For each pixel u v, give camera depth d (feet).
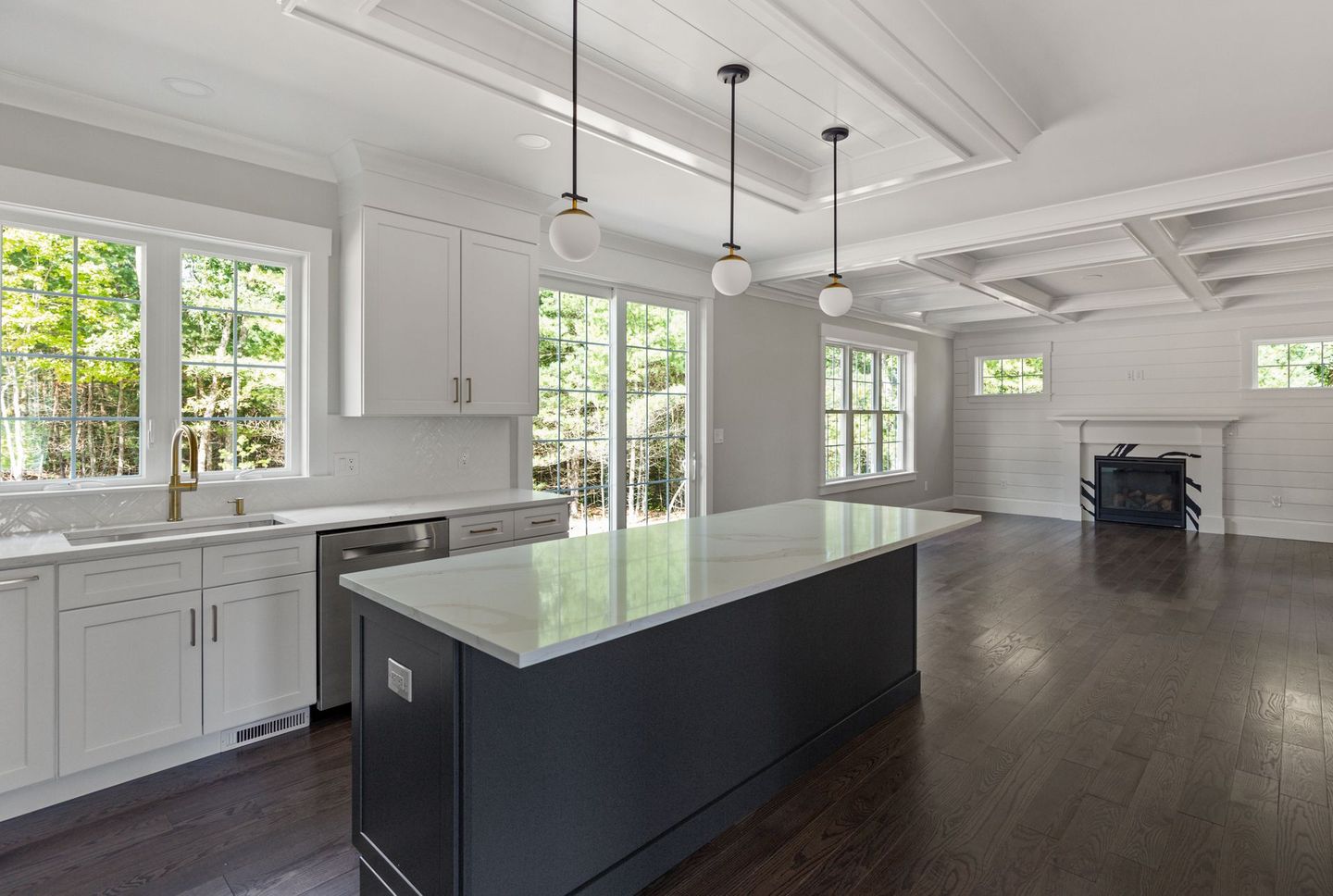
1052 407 27.96
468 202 11.78
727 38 7.93
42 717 7.15
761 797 7.59
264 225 10.36
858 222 14.47
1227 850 6.65
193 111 9.29
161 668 7.96
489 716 5.15
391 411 10.86
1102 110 9.46
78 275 9.12
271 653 8.86
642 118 9.23
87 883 6.20
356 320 10.70
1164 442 25.18
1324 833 6.88
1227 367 24.16
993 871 6.42
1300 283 20.98
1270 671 11.25
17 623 6.98
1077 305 24.07
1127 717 9.63
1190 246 15.61
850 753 8.70
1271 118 9.69
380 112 9.32
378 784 5.94
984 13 7.29
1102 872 6.37
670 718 6.61
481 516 11.03
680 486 17.76
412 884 5.51
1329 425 22.43
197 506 9.85
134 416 9.59
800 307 21.57
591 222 7.04
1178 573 18.26
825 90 9.14
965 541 22.95
